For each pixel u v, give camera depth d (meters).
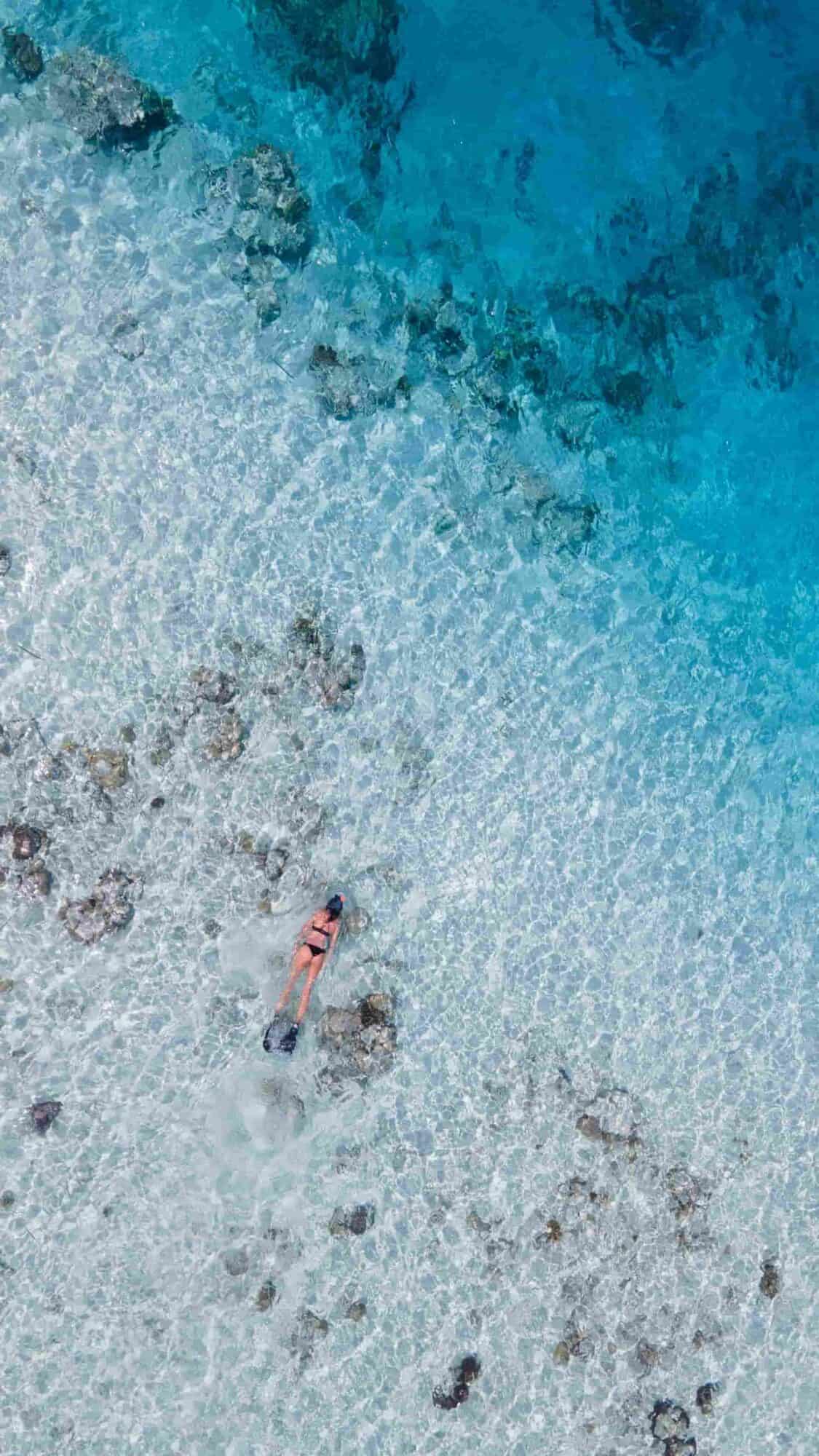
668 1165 8.90
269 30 8.88
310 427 8.86
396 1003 8.59
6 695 8.12
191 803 8.38
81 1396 7.68
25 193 8.29
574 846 9.13
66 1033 8.00
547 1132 8.73
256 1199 8.16
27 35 8.28
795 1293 9.02
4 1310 7.65
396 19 9.22
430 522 9.08
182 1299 7.95
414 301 9.20
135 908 8.20
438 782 8.91
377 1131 8.45
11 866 7.97
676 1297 8.77
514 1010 8.83
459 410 9.23
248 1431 7.93
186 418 8.59
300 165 8.93
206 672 8.47
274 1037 8.26
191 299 8.63
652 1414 8.60
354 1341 8.20
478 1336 8.41
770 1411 8.84
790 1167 9.16
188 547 8.54
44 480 8.28
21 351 8.28
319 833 8.61
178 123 8.62
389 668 8.88
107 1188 7.93
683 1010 9.16
